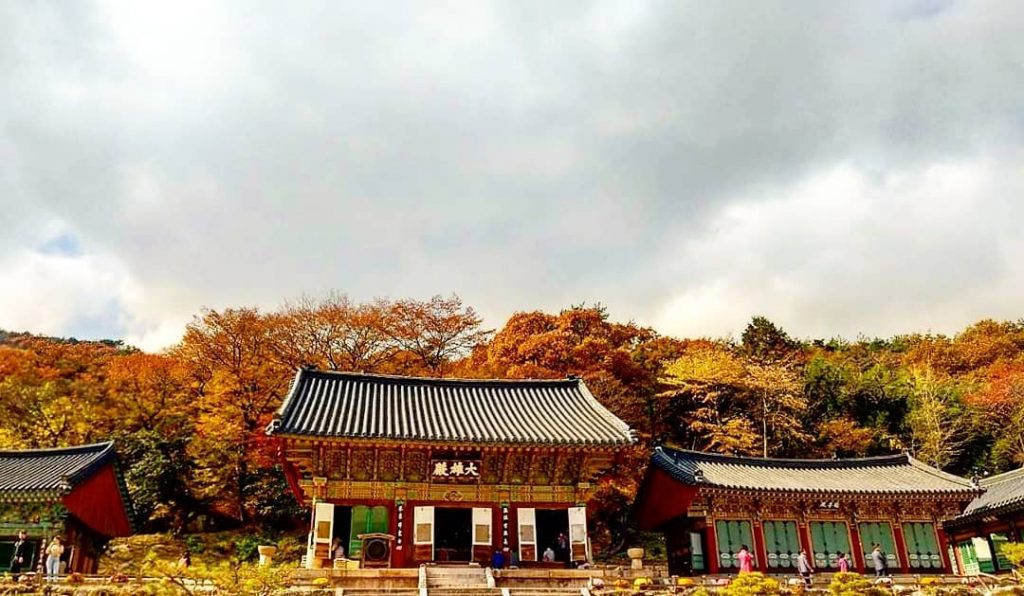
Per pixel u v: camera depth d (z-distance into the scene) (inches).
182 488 1865.2
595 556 1895.9
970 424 2514.8
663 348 2773.1
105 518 1432.1
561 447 1274.6
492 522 1286.9
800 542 1398.9
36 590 938.1
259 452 1913.1
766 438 2329.0
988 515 1588.3
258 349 2210.9
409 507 1272.1
